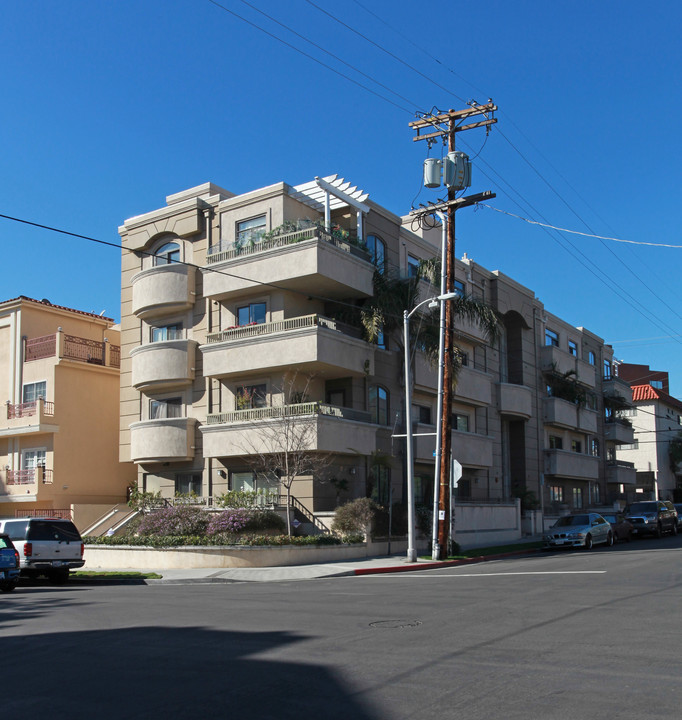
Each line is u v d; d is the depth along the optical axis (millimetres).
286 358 28375
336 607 13555
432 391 34531
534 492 41875
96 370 36719
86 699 7477
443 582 18328
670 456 67750
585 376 51406
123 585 22266
